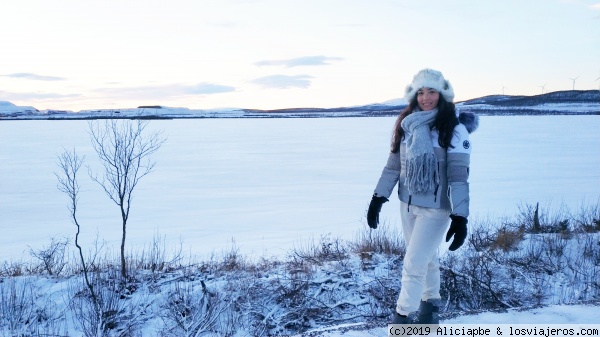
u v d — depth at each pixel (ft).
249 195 100.68
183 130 546.67
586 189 97.81
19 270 29.84
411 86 10.55
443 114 9.94
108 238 58.13
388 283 24.27
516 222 48.83
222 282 24.62
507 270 26.81
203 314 21.35
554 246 31.22
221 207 85.40
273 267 28.81
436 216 10.16
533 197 86.17
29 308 22.79
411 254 10.22
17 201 93.35
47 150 228.63
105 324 21.29
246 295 22.97
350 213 76.13
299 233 59.62
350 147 258.78
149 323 21.63
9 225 69.72
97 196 99.40
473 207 74.23
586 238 32.83
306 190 107.55
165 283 25.36
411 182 10.02
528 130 440.86
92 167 150.61
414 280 10.19
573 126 535.60
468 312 12.03
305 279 24.61
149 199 95.91
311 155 206.69
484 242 34.37
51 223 71.05
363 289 23.79
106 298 23.54
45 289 24.94
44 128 590.96
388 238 34.47
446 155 9.96
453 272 23.13
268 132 484.33
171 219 73.36
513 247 31.76
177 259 32.37
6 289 24.94
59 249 40.06
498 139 306.35
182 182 123.13
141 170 149.07
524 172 130.72
